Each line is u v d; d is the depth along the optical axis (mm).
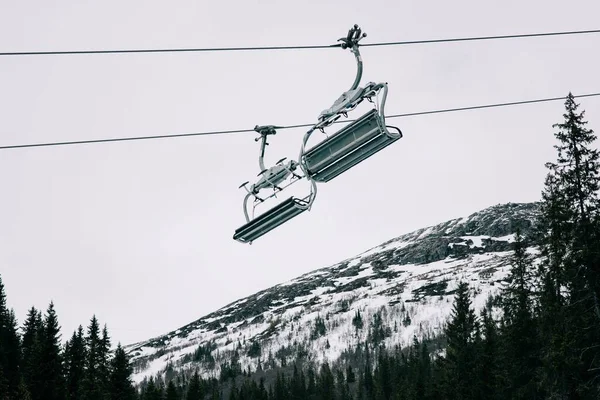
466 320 128625
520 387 95312
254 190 40906
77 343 173375
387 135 35594
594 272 72750
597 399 74625
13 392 140875
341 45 36156
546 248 78250
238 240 41500
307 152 37906
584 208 74125
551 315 78562
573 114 76000
